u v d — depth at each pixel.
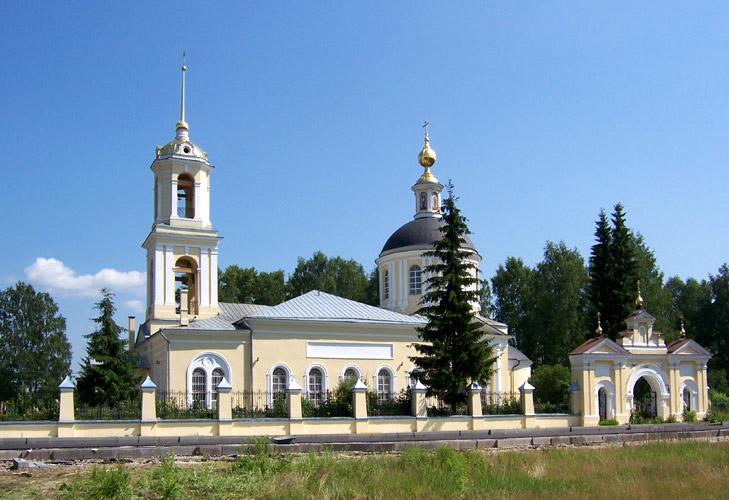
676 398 41.62
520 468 21.91
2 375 62.88
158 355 45.16
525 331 80.31
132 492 17.98
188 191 50.72
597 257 55.31
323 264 89.94
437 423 34.62
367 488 18.56
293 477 19.53
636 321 41.47
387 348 47.03
